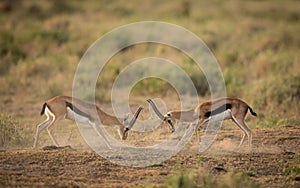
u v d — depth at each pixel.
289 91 56.09
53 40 84.00
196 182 30.11
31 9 112.00
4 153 35.94
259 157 36.31
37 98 59.12
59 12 113.00
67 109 40.72
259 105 54.41
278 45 83.12
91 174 32.28
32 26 95.38
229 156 36.59
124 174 32.47
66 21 100.12
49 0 121.50
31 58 74.44
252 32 94.12
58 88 60.44
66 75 66.44
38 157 35.06
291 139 40.66
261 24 100.81
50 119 40.41
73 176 31.73
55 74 67.38
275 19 110.06
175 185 28.72
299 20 109.50
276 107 53.59
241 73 67.19
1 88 62.28
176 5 116.38
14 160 34.31
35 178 30.81
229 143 40.19
